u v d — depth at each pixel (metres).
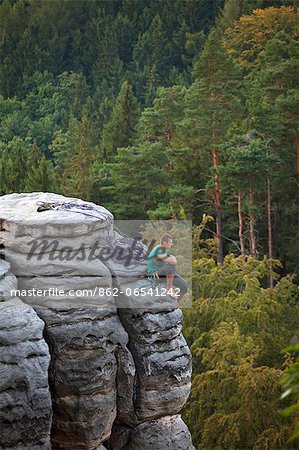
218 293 39.66
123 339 17.53
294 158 60.25
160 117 66.69
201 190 59.12
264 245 60.03
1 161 62.56
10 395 16.03
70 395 17.06
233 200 59.88
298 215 59.62
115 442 18.38
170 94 66.88
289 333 38.41
